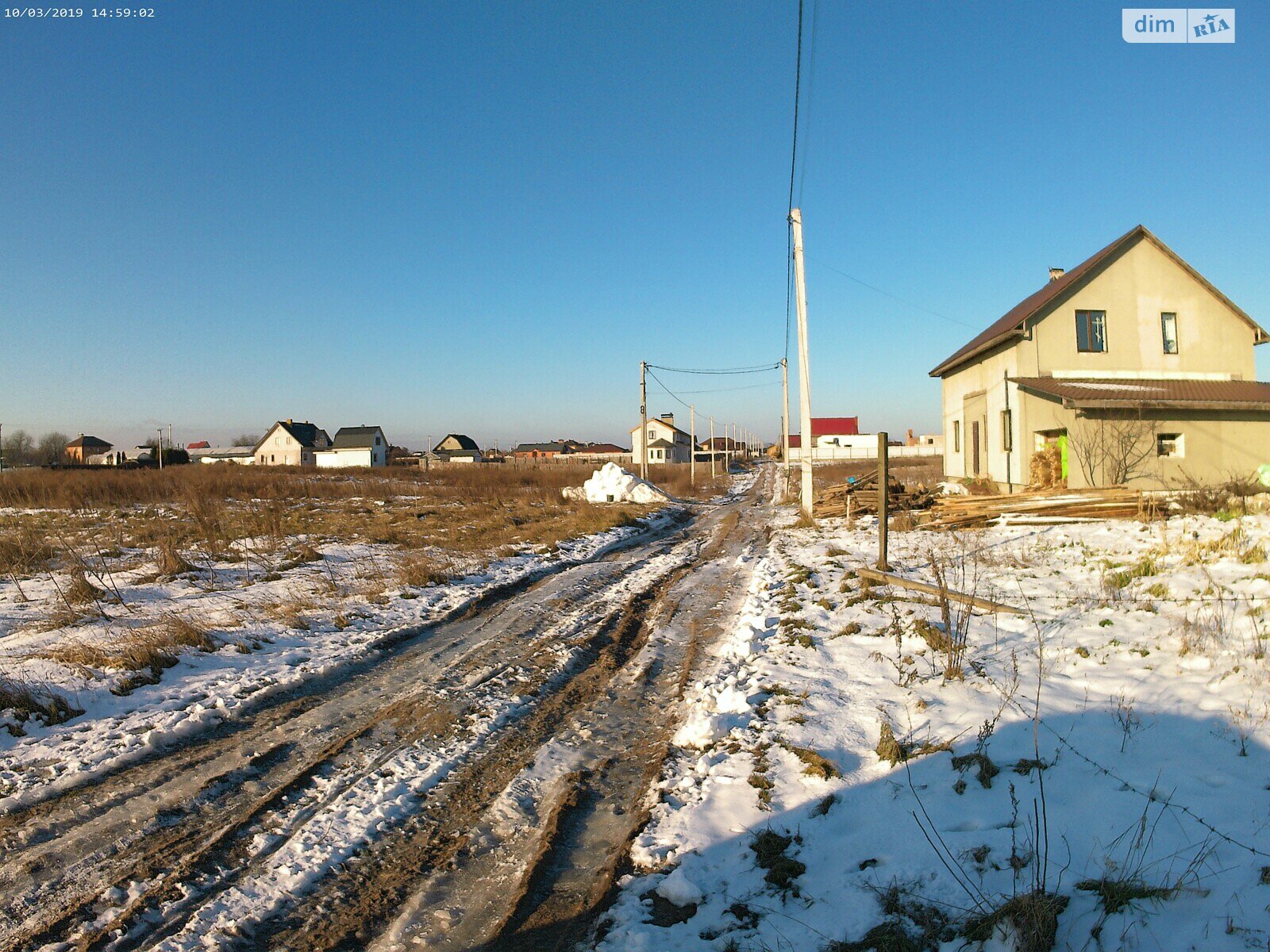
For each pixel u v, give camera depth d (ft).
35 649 27.89
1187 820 13.14
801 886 12.78
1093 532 52.90
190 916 12.75
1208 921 10.44
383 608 35.55
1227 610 26.53
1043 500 58.90
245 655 27.71
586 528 69.82
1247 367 73.97
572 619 34.60
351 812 16.30
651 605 38.47
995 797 14.73
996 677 21.53
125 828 15.58
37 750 19.13
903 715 19.69
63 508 89.35
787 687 22.12
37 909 12.85
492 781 17.93
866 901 12.05
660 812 15.78
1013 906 10.73
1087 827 13.24
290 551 52.70
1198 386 69.62
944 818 14.19
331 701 23.54
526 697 23.95
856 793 15.81
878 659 24.45
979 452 84.23
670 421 393.29
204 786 17.54
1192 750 15.87
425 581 41.24
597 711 22.89
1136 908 10.90
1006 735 17.43
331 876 13.99
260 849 14.85
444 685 24.97
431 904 13.15
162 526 67.72
